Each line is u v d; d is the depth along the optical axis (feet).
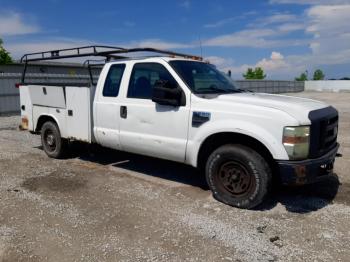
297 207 15.10
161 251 11.42
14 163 22.47
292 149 13.50
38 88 23.45
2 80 55.47
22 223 13.50
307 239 12.22
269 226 13.25
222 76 19.17
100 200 15.90
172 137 16.51
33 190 17.25
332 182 18.51
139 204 15.42
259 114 14.10
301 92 170.09
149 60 17.60
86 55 21.25
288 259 10.94
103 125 19.60
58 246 11.75
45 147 24.14
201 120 15.43
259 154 14.43
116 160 23.36
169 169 21.13
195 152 15.78
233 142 15.49
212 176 15.51
